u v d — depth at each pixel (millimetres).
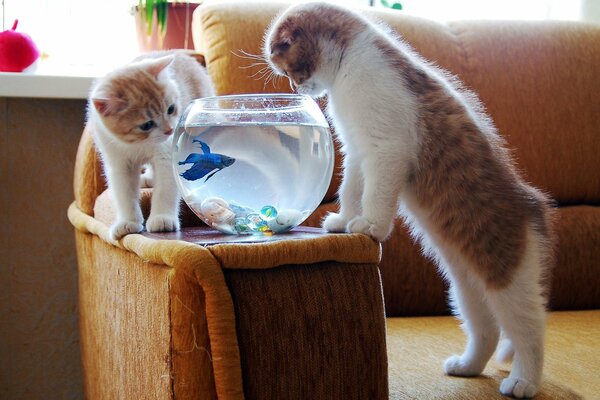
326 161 968
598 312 1497
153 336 850
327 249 834
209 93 1296
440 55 1505
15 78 1519
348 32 1061
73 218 1322
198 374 790
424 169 1054
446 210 1076
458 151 1066
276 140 929
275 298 809
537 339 1078
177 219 1045
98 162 1287
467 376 1112
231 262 799
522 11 2104
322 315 824
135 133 1073
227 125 921
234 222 948
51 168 1661
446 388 1045
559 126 1557
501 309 1090
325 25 1065
